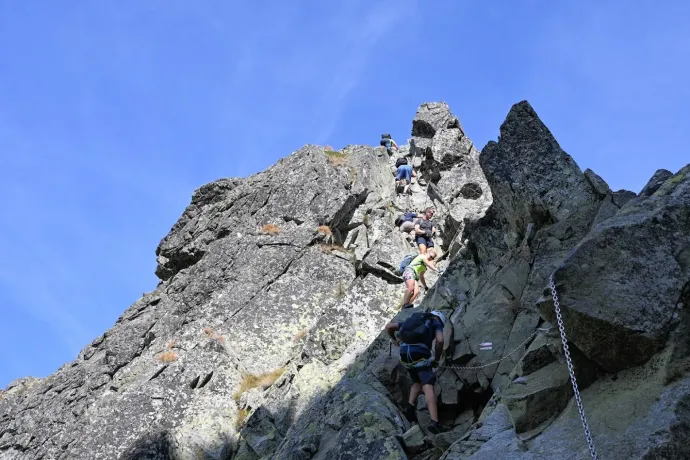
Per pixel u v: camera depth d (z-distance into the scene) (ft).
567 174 45.85
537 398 30.91
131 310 79.41
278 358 64.54
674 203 30.73
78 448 58.44
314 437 39.40
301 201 79.56
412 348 38.40
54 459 60.59
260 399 58.59
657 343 28.02
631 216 30.94
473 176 82.02
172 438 54.95
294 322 67.62
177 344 67.46
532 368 33.24
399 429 38.11
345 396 41.24
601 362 29.40
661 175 35.40
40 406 69.21
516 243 46.55
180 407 59.77
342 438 37.83
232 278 73.87
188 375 61.98
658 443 25.21
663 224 30.14
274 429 51.37
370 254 69.82
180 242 84.02
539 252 42.55
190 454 54.13
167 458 54.13
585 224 42.70
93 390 67.97
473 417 37.88
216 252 78.33
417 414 38.91
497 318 41.81
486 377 38.55
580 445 27.30
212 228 83.15
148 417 59.26
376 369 42.78
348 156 86.69
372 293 65.36
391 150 94.79
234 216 82.69
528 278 42.39
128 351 71.00
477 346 40.60
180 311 73.26
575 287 29.12
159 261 85.35
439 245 72.64
